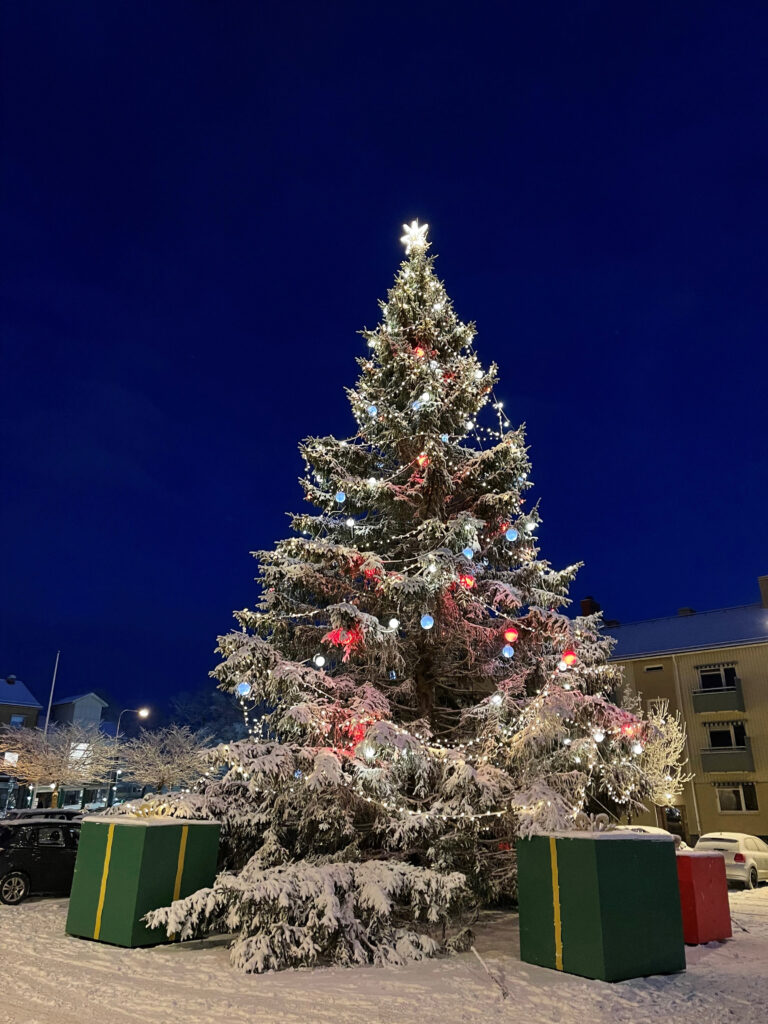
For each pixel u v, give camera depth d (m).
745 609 33.91
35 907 11.27
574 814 8.70
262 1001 6.27
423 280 13.61
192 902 8.20
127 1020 5.68
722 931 9.40
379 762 9.30
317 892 7.91
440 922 9.23
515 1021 5.81
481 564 12.30
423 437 11.74
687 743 30.88
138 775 37.47
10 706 48.22
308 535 13.05
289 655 12.09
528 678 11.59
